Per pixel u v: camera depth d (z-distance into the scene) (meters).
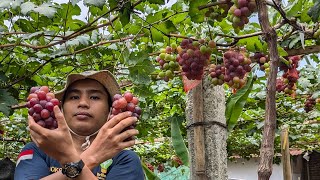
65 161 0.92
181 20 1.75
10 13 1.59
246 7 1.21
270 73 1.00
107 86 1.14
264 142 0.95
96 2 1.31
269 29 1.03
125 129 0.98
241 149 4.67
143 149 4.78
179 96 2.86
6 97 1.54
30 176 1.05
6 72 1.91
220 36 1.62
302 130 3.96
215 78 1.46
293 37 1.69
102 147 0.95
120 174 1.10
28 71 1.95
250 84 1.59
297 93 2.80
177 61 1.53
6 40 1.79
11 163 1.66
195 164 1.67
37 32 1.57
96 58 2.02
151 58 2.07
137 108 1.00
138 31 1.75
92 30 1.69
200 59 1.42
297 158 6.23
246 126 3.38
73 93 1.12
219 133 1.67
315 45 1.70
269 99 0.98
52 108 0.92
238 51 1.50
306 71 2.51
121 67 2.01
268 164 0.93
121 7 1.40
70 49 1.84
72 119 1.09
